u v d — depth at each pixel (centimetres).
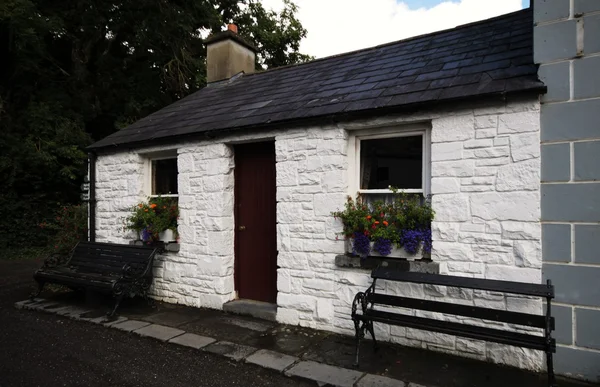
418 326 331
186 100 771
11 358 386
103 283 505
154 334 436
